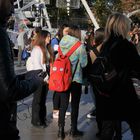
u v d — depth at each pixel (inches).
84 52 278.2
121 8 1605.6
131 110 196.4
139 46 410.6
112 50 194.1
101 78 193.6
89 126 339.9
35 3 1080.8
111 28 199.3
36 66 309.6
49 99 454.9
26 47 797.9
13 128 117.8
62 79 283.7
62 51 288.0
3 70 108.0
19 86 111.8
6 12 116.4
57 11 1587.1
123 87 193.2
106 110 197.0
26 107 403.2
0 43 109.0
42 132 314.8
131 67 193.2
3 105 112.7
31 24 1053.8
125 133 315.9
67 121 356.2
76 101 296.2
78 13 1561.3
